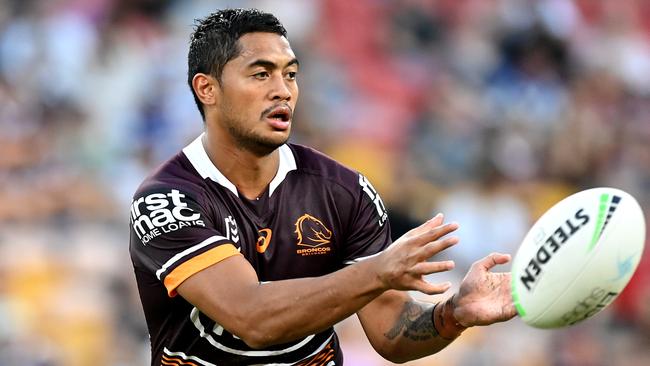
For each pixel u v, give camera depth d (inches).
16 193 1505.9
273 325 539.2
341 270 531.2
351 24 2032.5
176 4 1903.3
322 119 1817.2
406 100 1947.6
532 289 525.7
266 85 598.5
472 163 1825.8
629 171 1991.9
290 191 624.7
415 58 2038.6
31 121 1627.7
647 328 1664.6
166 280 580.7
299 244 619.2
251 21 606.5
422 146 1841.8
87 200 1531.7
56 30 1749.5
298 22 1979.6
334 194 631.2
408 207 1696.6
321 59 1930.4
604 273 515.2
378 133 1861.5
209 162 618.2
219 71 606.2
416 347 629.3
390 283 511.8
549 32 2123.5
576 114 2018.9
